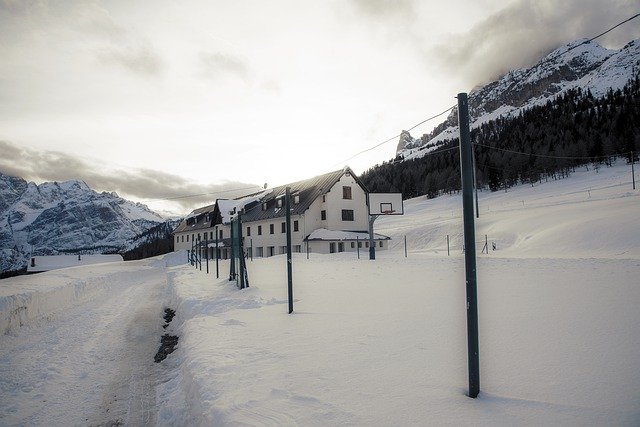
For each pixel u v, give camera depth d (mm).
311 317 8805
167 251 111000
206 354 6449
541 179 100375
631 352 4859
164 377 7430
